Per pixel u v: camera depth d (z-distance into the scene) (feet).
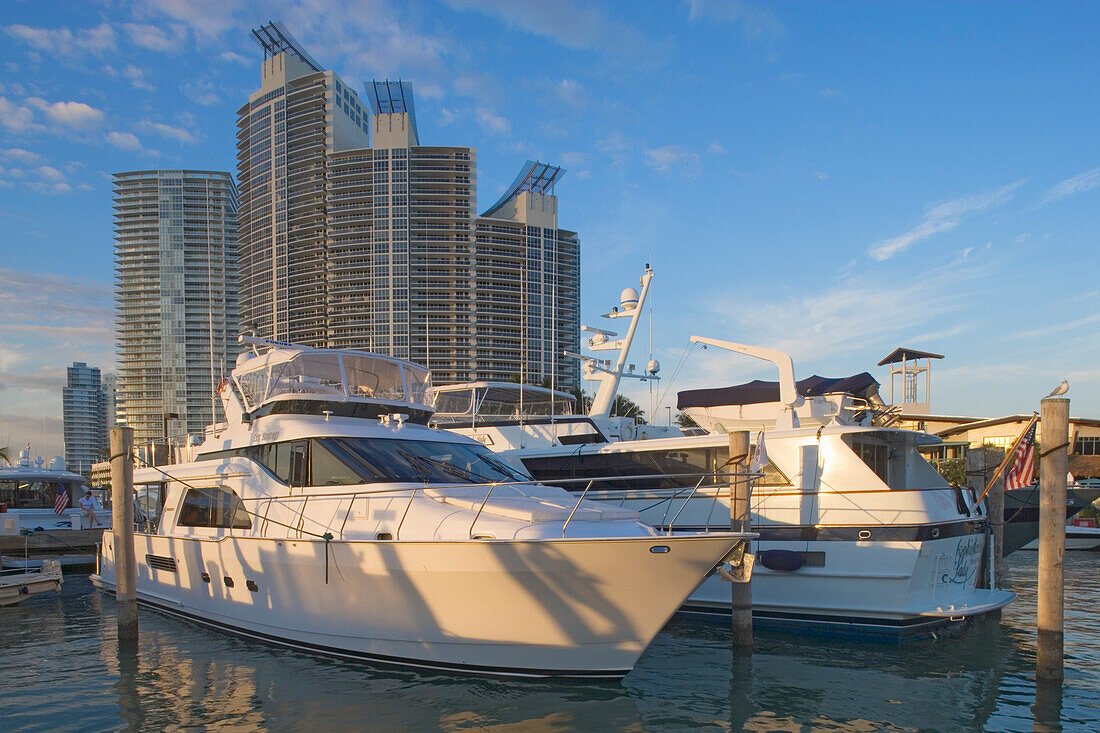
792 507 43.91
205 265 211.41
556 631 30.01
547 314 331.98
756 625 44.37
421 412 47.32
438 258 352.90
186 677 33.78
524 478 40.91
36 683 33.78
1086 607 50.72
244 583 39.04
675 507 47.60
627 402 136.05
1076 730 28.09
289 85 389.80
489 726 27.55
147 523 50.03
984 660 37.32
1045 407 33.30
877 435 45.11
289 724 27.91
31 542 72.79
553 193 430.20
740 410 56.85
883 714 29.66
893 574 40.14
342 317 355.97
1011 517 57.31
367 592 33.22
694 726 28.17
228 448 43.83
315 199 376.48
